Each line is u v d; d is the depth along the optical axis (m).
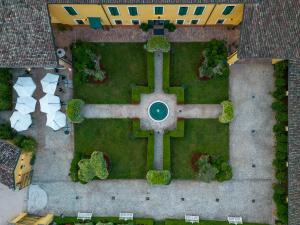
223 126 45.16
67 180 45.81
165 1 35.88
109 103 45.12
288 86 41.62
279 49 38.53
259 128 45.25
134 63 44.91
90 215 45.09
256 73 45.00
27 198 45.81
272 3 36.66
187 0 35.97
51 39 37.97
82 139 45.44
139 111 45.16
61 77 45.03
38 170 45.81
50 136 45.62
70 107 42.22
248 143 45.38
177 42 44.69
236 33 44.53
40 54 38.53
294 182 41.69
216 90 44.88
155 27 44.44
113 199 45.69
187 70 44.81
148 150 44.75
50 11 38.78
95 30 44.72
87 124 45.34
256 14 37.06
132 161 45.50
